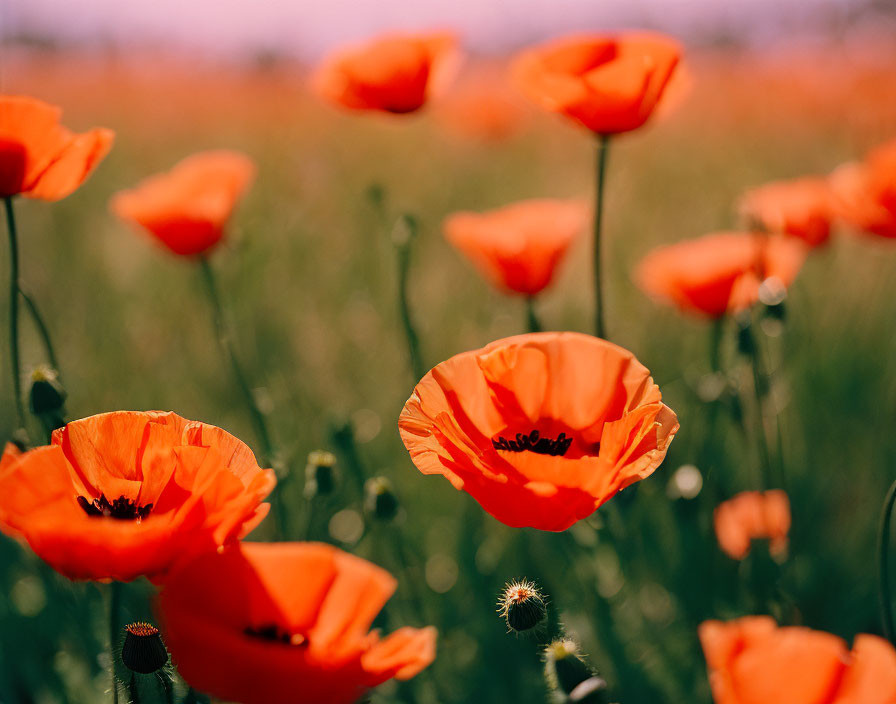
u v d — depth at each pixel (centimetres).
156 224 81
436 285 120
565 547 70
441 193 157
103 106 261
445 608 75
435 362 100
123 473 50
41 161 57
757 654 46
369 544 72
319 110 249
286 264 124
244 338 104
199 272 109
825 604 75
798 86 238
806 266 114
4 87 281
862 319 99
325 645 46
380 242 116
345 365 102
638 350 102
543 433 53
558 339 53
